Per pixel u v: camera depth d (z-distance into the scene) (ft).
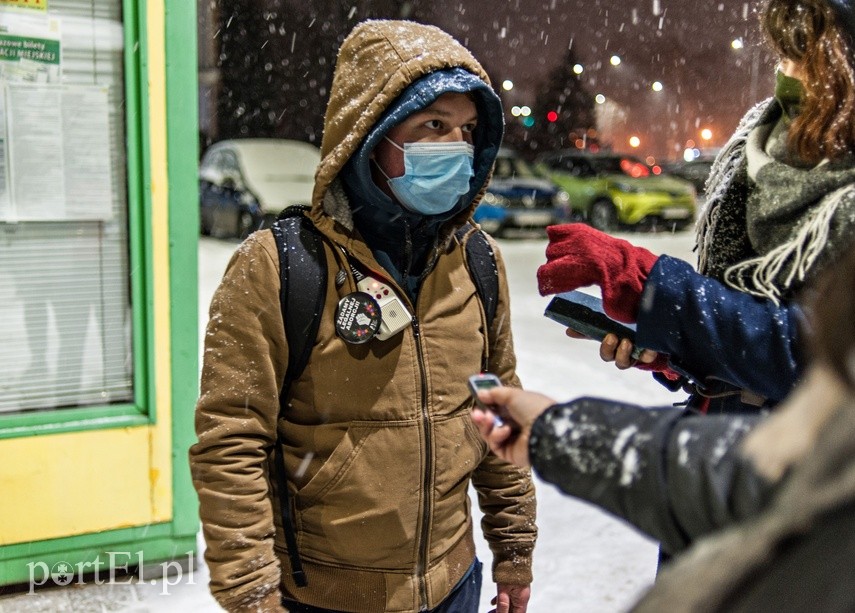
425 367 5.52
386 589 5.54
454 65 5.46
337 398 5.40
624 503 3.29
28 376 9.31
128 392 9.73
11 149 8.87
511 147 84.79
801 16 5.10
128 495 9.64
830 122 4.96
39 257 9.18
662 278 5.18
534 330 23.07
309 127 64.95
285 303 5.29
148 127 9.21
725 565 2.24
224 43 62.28
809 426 2.40
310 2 63.36
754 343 4.94
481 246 6.15
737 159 5.84
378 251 5.63
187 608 9.33
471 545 6.18
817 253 4.82
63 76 8.98
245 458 5.27
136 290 9.45
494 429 3.91
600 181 44.01
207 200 38.19
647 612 2.33
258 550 5.23
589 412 3.59
